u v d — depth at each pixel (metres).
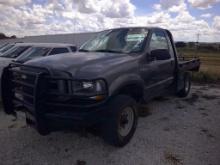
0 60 6.32
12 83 3.72
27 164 3.15
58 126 3.19
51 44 8.84
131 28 4.81
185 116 5.14
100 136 3.75
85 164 3.17
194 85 9.33
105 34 4.96
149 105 5.98
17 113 3.72
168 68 5.25
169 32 5.48
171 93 5.79
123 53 4.20
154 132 4.22
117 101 3.40
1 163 3.16
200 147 3.64
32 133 4.14
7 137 3.98
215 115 5.23
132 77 3.74
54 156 3.37
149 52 4.36
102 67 3.36
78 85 3.09
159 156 3.36
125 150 3.54
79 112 3.09
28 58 7.46
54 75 3.16
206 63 21.36
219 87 8.88
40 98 3.10
